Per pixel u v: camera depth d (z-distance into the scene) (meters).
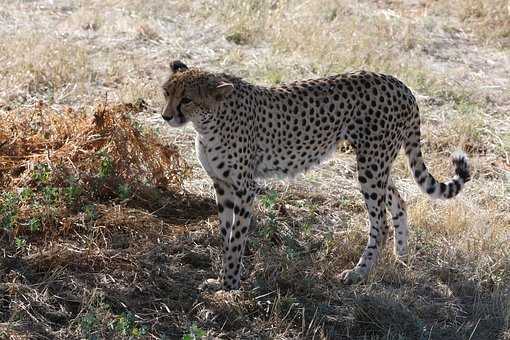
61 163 13.38
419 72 19.94
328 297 12.01
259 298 11.76
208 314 11.27
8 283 11.14
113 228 12.66
